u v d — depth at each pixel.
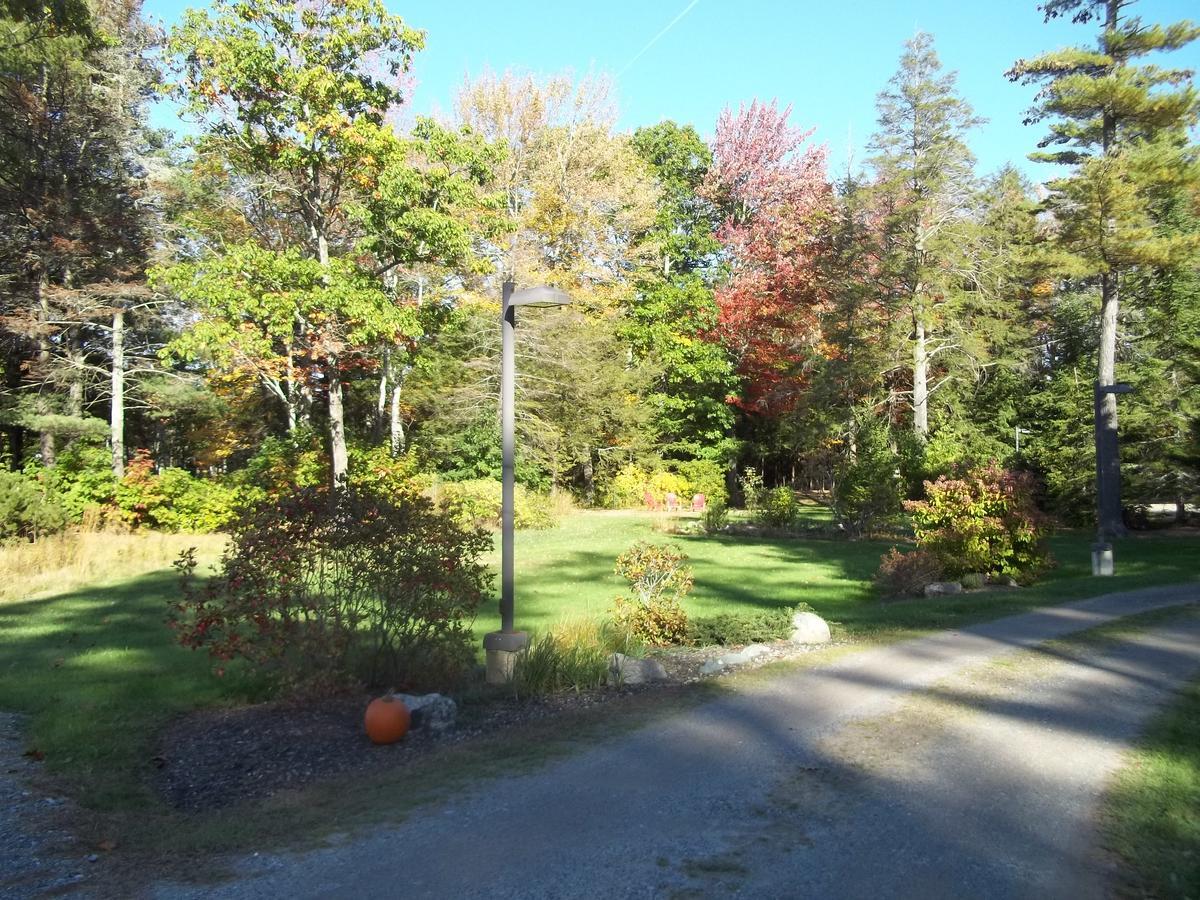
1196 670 8.00
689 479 37.66
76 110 25.48
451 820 4.72
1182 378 28.27
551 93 33.47
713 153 42.69
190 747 6.39
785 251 37.03
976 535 15.38
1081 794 4.93
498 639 8.01
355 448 27.42
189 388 28.36
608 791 5.09
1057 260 23.73
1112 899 3.70
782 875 3.94
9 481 19.09
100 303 25.98
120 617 12.37
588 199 33.59
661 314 38.09
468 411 29.78
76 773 5.77
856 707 6.83
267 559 7.16
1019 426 36.31
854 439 29.34
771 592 15.20
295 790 5.45
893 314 32.53
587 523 29.20
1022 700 7.01
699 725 6.43
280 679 7.30
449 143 22.30
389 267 23.14
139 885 4.04
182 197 27.42
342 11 21.50
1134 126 24.31
